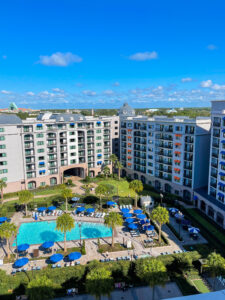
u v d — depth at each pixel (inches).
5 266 1707.7
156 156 3292.3
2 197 2874.0
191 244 1983.3
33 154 3225.9
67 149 3545.8
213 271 1401.3
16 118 3120.1
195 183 2832.2
